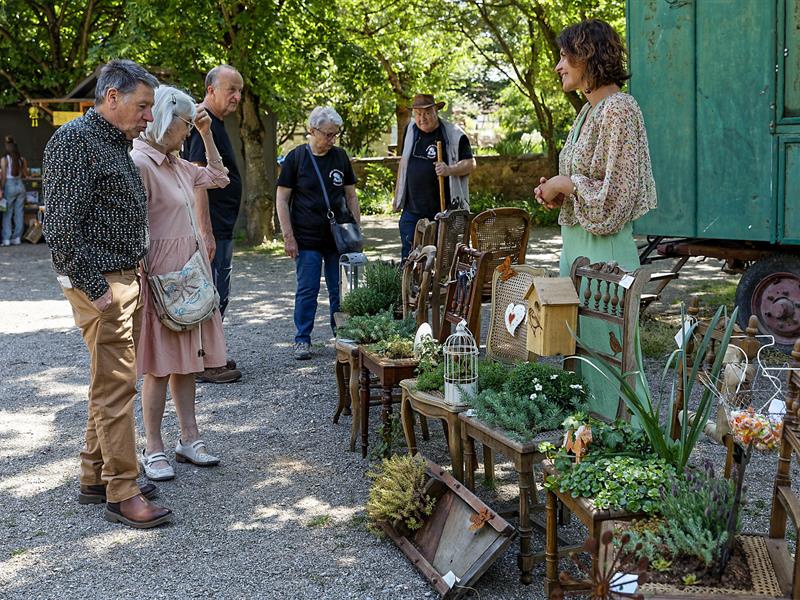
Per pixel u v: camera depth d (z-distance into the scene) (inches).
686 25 260.1
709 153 260.5
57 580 128.9
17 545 140.9
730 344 132.0
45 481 168.6
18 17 641.0
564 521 142.4
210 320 169.0
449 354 139.6
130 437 146.1
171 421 203.8
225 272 242.8
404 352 168.9
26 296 387.2
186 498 158.6
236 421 202.7
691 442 107.3
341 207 251.4
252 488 162.7
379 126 912.9
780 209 246.2
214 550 137.6
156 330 160.4
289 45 544.4
